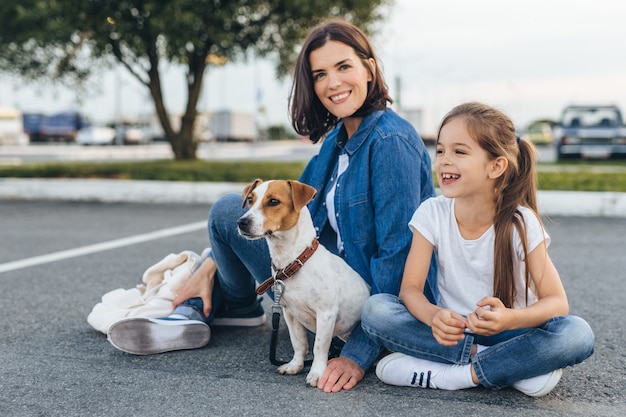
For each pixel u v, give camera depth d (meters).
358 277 2.63
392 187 2.60
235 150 32.06
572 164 14.93
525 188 2.40
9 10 11.50
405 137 2.68
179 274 3.04
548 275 2.32
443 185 2.38
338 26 2.76
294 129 3.03
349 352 2.54
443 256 2.47
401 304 2.46
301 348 2.60
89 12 11.12
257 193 2.48
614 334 3.17
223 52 13.33
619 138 16.17
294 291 2.45
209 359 2.78
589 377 2.56
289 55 13.89
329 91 2.72
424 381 2.39
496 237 2.36
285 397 2.33
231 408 2.24
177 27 10.73
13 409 2.25
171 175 11.39
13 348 2.95
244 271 2.95
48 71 13.52
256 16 12.93
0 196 10.32
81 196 9.99
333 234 2.90
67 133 46.66
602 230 6.63
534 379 2.28
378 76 2.82
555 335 2.20
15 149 32.66
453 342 2.20
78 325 3.34
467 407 2.24
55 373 2.61
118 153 28.00
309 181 3.16
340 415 2.17
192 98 14.52
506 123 2.36
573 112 17.36
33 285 4.27
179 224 7.24
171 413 2.20
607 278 4.45
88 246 5.80
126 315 2.99
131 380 2.52
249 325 3.30
